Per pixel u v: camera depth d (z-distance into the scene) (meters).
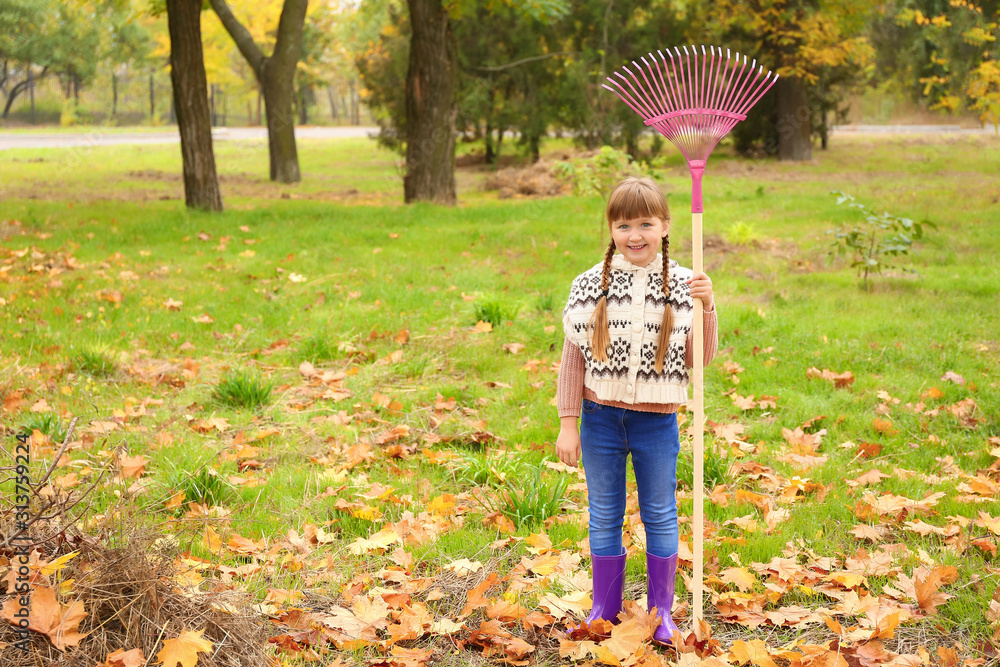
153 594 2.48
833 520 3.64
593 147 23.31
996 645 2.65
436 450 4.64
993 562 3.25
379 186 21.88
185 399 5.38
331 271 9.46
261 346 6.70
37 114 53.91
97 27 48.78
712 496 3.87
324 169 27.72
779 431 4.84
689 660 2.53
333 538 3.55
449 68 15.96
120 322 7.08
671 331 2.52
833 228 12.00
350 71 57.94
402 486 4.09
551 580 3.17
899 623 2.82
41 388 5.39
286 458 4.51
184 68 13.67
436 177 16.19
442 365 6.16
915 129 35.56
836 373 5.81
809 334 6.67
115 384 5.65
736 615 2.88
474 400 5.42
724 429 4.77
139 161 27.41
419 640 2.84
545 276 9.24
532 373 5.89
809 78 23.59
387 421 5.07
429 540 3.52
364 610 2.90
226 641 2.52
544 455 4.46
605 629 2.74
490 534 3.59
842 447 4.56
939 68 29.70
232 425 4.96
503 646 2.74
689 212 13.97
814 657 2.56
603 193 13.80
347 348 6.48
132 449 4.45
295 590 3.06
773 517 3.65
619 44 23.66
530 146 25.20
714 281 8.89
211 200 14.13
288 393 5.62
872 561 3.22
